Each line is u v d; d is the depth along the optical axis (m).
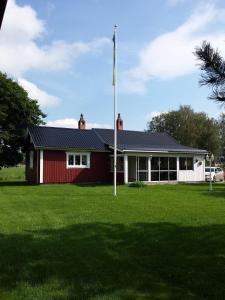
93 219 12.77
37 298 5.89
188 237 9.80
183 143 71.12
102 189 25.89
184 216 13.28
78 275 6.94
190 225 11.48
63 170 33.19
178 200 18.72
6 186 29.64
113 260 7.84
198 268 7.30
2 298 5.90
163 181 33.81
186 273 6.99
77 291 6.17
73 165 33.69
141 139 39.03
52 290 6.21
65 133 35.62
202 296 5.94
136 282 6.56
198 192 23.62
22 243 9.33
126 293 6.07
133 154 32.19
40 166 32.25
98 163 34.72
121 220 12.51
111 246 8.97
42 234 10.38
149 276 6.87
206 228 10.97
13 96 32.91
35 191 24.20
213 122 71.06
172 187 28.19
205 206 16.19
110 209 15.25
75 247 8.91
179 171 35.22
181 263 7.60
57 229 11.06
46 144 32.47
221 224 11.64
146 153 32.88
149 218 12.88
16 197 20.33
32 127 34.78
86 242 9.38
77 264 7.59
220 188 27.27
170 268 7.28
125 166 31.75
